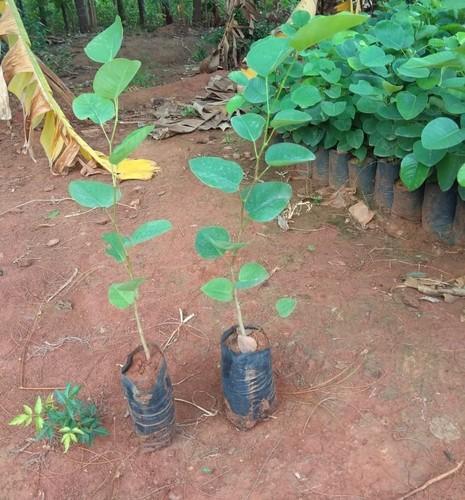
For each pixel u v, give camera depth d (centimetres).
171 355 279
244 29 852
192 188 432
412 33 362
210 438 236
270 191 202
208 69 847
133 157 496
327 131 386
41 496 220
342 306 295
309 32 165
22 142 557
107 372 272
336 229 368
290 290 311
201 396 257
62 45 1108
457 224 333
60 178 473
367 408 240
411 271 321
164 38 1217
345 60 379
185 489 217
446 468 215
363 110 340
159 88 716
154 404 218
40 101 434
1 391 267
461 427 229
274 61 186
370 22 478
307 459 222
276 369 265
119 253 202
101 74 173
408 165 313
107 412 253
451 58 251
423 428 230
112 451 234
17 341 296
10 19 427
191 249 355
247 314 297
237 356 217
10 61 424
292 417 241
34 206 428
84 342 292
